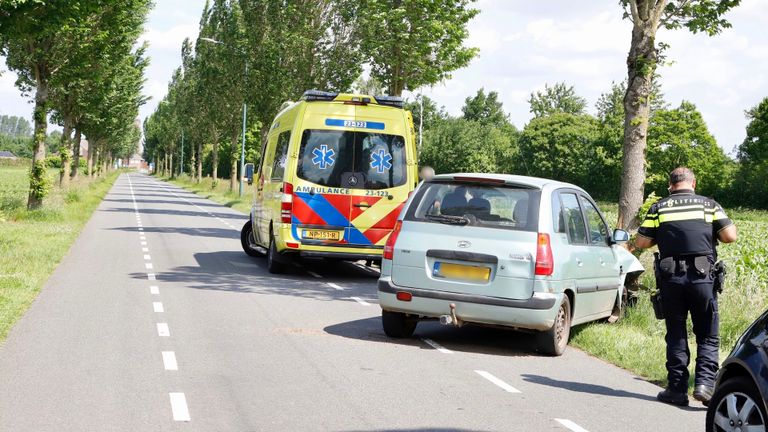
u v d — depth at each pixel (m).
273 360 7.59
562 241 8.55
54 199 29.80
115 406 5.82
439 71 25.77
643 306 10.81
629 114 12.23
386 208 14.19
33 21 16.11
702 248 6.59
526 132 90.19
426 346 8.75
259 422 5.54
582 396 6.78
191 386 6.49
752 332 4.94
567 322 8.70
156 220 29.98
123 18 27.59
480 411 6.09
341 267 17.17
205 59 57.81
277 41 37.34
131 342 8.18
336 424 5.55
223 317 9.95
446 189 8.81
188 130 81.56
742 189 65.94
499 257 8.22
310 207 13.98
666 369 7.47
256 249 18.00
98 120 41.88
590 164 83.94
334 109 14.14
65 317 9.48
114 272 14.14
